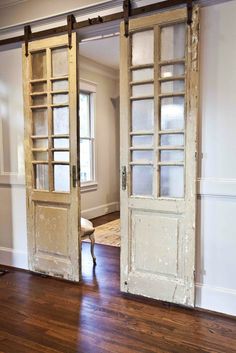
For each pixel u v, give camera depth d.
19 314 2.38
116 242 4.33
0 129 3.30
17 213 3.30
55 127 2.97
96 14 2.69
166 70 2.43
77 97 2.81
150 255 2.57
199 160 2.39
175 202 2.43
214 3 2.26
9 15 3.11
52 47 2.88
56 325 2.22
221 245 2.38
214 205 2.37
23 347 1.98
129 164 2.59
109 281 2.98
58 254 3.04
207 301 2.43
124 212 2.64
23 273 3.18
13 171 3.29
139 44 2.51
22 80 3.09
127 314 2.36
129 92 2.55
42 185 3.09
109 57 5.39
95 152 5.92
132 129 2.58
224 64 2.27
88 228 3.41
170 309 2.44
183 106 2.39
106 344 2.00
